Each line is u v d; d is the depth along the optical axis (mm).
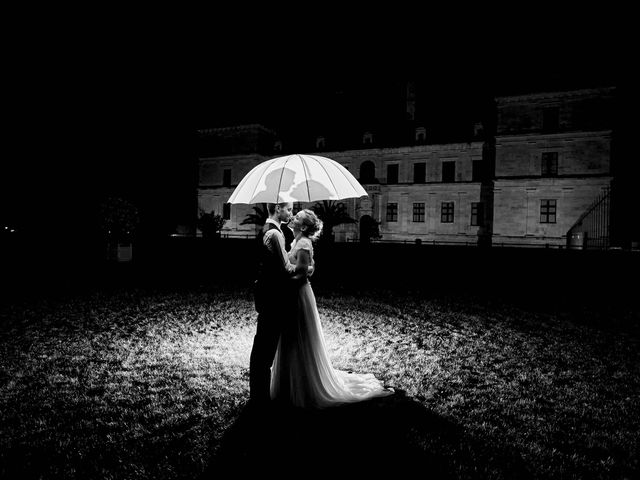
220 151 50969
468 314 8695
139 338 6641
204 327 7422
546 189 35906
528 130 36750
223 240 31578
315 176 4215
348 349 6188
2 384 4691
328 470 3100
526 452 3375
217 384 4723
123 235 19094
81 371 5121
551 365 5531
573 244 28547
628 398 4477
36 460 3230
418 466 3156
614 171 34094
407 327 7574
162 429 3709
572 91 34688
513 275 15000
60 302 9406
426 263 18703
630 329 7500
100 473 3082
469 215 41031
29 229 26422
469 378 5035
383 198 44531
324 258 20484
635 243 22500
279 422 3816
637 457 3332
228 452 3340
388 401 4293
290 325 4082
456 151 41531
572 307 9484
